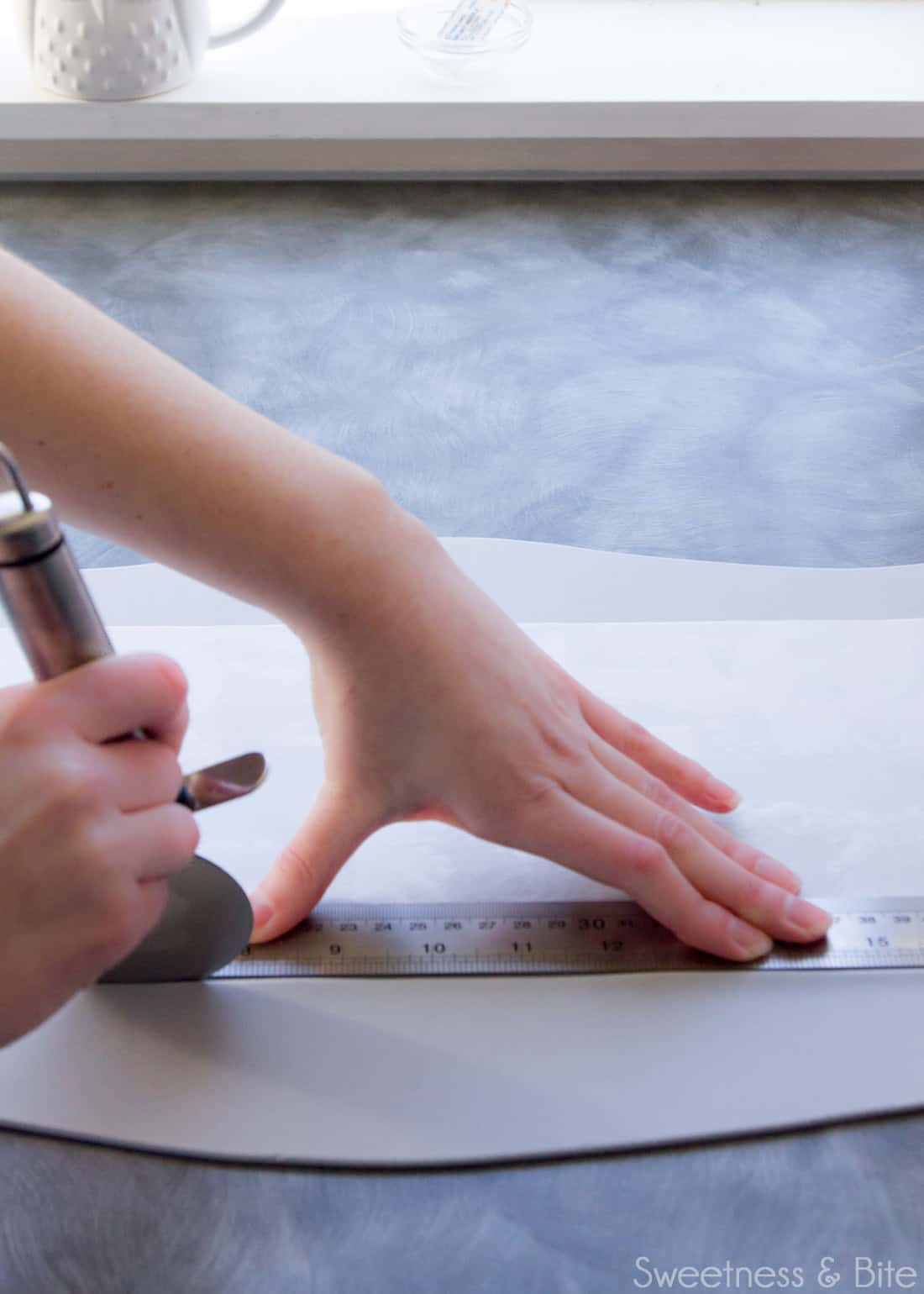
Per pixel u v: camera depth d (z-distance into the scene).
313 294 1.21
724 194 1.37
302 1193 0.58
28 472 0.61
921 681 0.85
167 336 1.14
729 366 1.14
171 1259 0.55
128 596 0.91
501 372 1.13
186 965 0.66
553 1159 0.59
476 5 1.34
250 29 1.35
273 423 0.65
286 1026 0.65
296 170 1.35
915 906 0.71
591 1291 0.54
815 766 0.79
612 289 1.23
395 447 1.05
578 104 1.31
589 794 0.68
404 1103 0.61
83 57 1.24
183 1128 0.60
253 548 0.62
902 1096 0.62
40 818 0.46
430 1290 0.54
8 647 0.85
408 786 0.66
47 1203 0.57
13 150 1.30
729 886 0.69
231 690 0.84
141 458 0.61
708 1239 0.56
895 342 1.18
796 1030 0.65
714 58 1.42
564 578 0.94
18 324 0.60
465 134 1.33
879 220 1.33
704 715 0.83
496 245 1.28
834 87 1.36
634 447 1.06
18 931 0.47
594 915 0.71
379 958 0.68
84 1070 0.63
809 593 0.93
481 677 0.64
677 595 0.92
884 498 1.02
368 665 0.63
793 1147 0.60
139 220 1.28
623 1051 0.64
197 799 0.56
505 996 0.67
